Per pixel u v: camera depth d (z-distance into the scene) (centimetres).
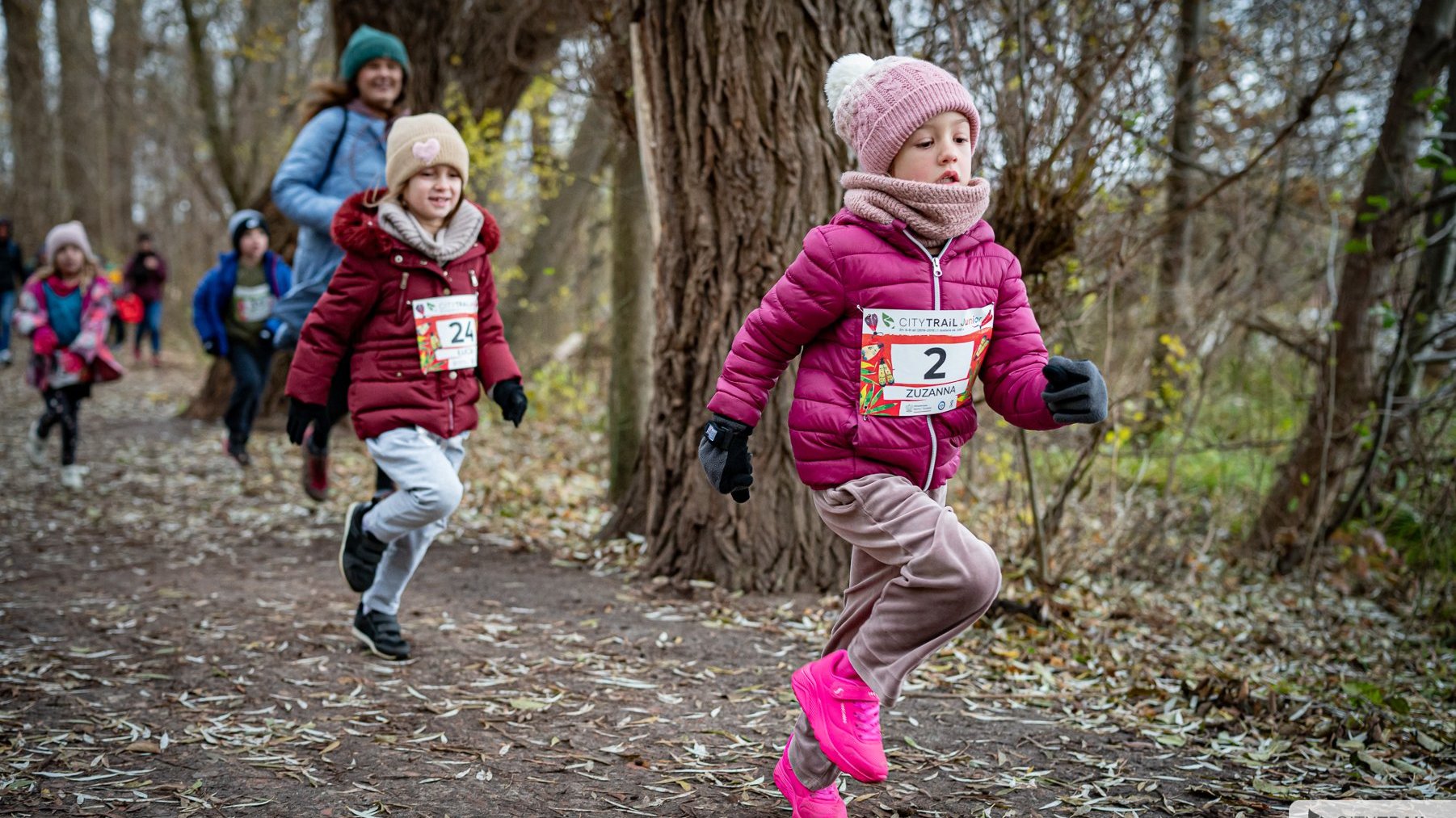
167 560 529
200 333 707
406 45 948
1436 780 302
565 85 812
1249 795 283
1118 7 480
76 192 2112
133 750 288
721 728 317
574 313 1381
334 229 353
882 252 238
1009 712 346
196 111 2192
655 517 495
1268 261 721
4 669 351
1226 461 750
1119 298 602
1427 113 619
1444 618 525
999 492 627
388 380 358
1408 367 655
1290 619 530
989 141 478
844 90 256
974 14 474
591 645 397
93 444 873
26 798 256
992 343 252
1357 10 708
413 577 496
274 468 781
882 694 226
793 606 452
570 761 289
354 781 272
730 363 245
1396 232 619
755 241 469
